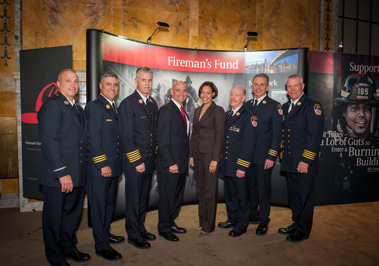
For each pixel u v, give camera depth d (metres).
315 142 2.54
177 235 2.75
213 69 3.74
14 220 3.24
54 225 2.04
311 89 3.53
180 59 3.64
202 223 2.77
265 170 2.74
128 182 2.42
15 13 3.56
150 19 3.98
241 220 2.76
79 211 2.28
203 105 2.72
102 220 2.28
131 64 3.28
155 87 3.53
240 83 3.77
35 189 3.32
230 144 2.73
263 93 2.78
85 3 3.76
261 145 2.72
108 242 2.33
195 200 3.77
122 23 3.88
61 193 2.05
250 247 2.49
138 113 2.40
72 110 2.11
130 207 2.46
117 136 2.35
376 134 3.74
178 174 2.58
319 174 3.58
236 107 2.75
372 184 3.75
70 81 2.11
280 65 3.60
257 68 3.71
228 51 3.73
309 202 2.62
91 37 2.87
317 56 3.53
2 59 3.60
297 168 2.61
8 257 2.31
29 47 3.63
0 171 3.65
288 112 2.82
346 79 3.62
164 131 2.49
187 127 2.72
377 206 3.72
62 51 3.19
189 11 4.11
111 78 2.33
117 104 3.19
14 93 3.66
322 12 4.58
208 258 2.28
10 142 3.67
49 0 3.66
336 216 3.33
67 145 2.06
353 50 5.07
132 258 2.27
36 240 2.67
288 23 4.46
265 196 2.77
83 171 2.18
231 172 2.70
